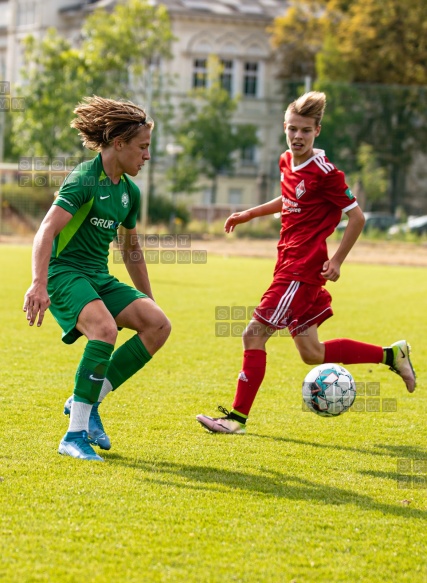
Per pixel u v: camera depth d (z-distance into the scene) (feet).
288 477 34.73
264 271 150.82
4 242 218.18
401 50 337.72
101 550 26.32
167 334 38.75
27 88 267.18
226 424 41.52
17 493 30.83
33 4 415.44
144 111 37.73
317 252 42.06
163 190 284.61
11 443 37.63
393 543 28.12
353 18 339.77
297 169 42.11
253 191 345.92
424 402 50.83
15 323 77.66
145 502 30.66
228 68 391.65
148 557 26.02
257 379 41.70
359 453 39.06
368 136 258.37
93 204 37.22
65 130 260.42
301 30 365.40
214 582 24.62
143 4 295.69
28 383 51.37
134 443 38.96
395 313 94.94
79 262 38.14
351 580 25.22
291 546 27.43
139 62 295.28
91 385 36.17
